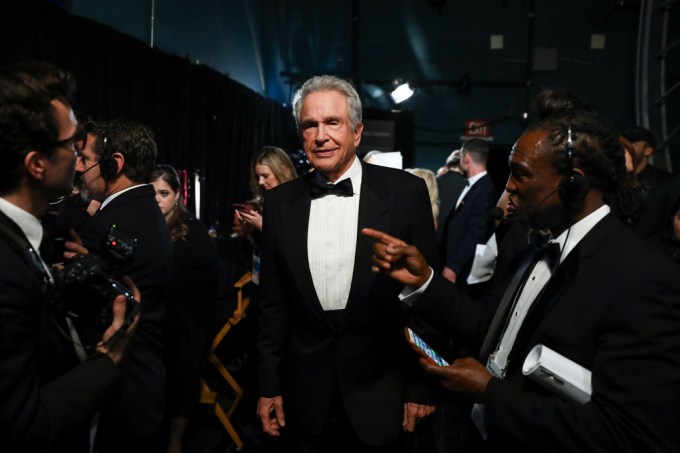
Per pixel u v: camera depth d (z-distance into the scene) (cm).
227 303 284
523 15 768
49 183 101
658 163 616
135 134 185
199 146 491
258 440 276
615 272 96
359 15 790
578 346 97
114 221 174
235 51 625
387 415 167
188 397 253
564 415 95
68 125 102
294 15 790
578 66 760
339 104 169
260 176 298
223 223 543
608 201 108
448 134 786
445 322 134
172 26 479
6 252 92
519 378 108
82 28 339
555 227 110
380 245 130
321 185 173
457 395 128
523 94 771
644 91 635
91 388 102
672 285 91
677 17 621
